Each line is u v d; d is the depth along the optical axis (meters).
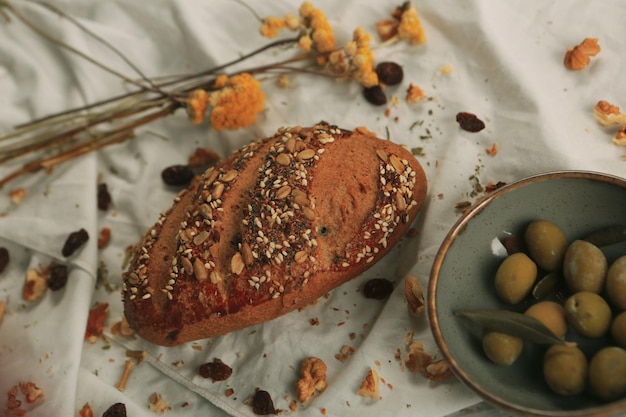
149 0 0.72
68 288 0.67
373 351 0.62
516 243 0.59
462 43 0.69
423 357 0.61
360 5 0.72
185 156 0.72
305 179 0.60
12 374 0.64
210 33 0.73
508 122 0.66
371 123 0.69
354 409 0.60
